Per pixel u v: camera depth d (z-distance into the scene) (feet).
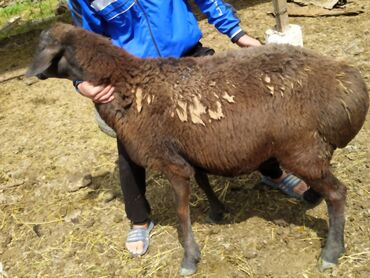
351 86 3.26
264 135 3.34
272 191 4.51
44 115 6.71
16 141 6.24
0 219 4.96
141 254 4.18
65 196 5.14
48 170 5.58
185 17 3.78
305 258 3.81
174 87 3.43
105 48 3.47
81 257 4.32
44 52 3.45
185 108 3.40
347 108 3.25
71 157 5.73
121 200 4.91
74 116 6.57
